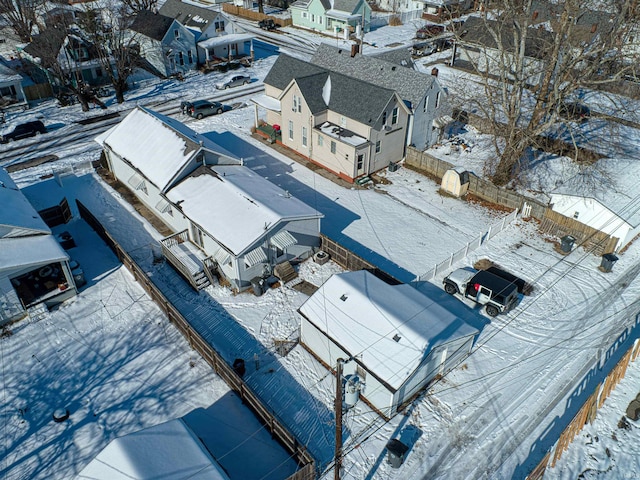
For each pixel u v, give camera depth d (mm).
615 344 26391
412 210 37062
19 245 27812
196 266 30219
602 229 32500
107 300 29047
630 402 23359
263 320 27812
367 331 23594
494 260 32250
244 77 58656
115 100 54562
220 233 29047
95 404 23234
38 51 52406
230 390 23984
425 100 41875
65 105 53156
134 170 35438
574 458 21125
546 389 24062
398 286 27047
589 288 30047
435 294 29562
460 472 20625
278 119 47062
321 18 77562
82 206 34938
